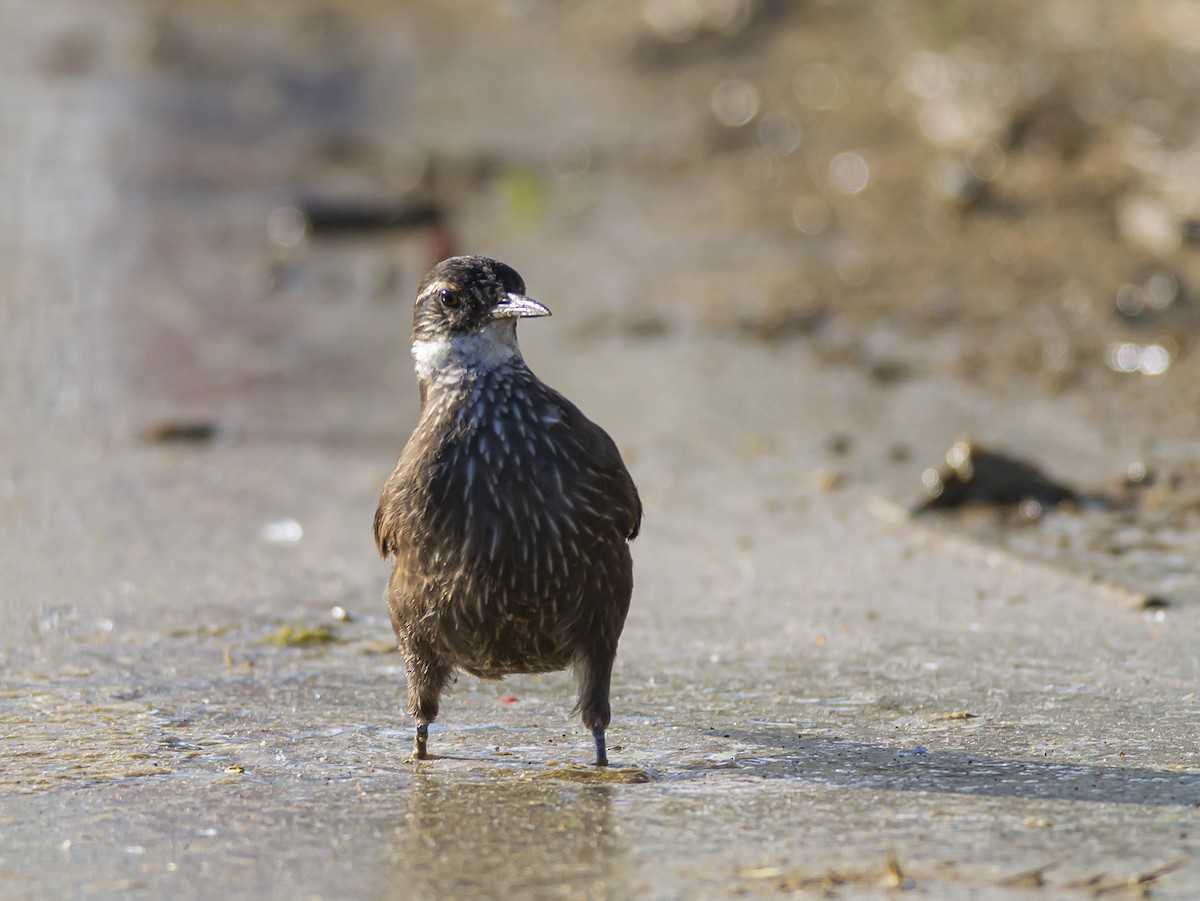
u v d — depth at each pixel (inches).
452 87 1323.8
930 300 756.6
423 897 245.1
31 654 388.5
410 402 658.2
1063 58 1037.8
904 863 253.0
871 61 1189.1
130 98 1291.8
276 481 552.1
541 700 363.6
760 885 245.4
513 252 909.8
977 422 600.4
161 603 429.7
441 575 311.6
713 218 945.5
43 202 1004.6
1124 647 385.1
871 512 511.8
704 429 606.2
